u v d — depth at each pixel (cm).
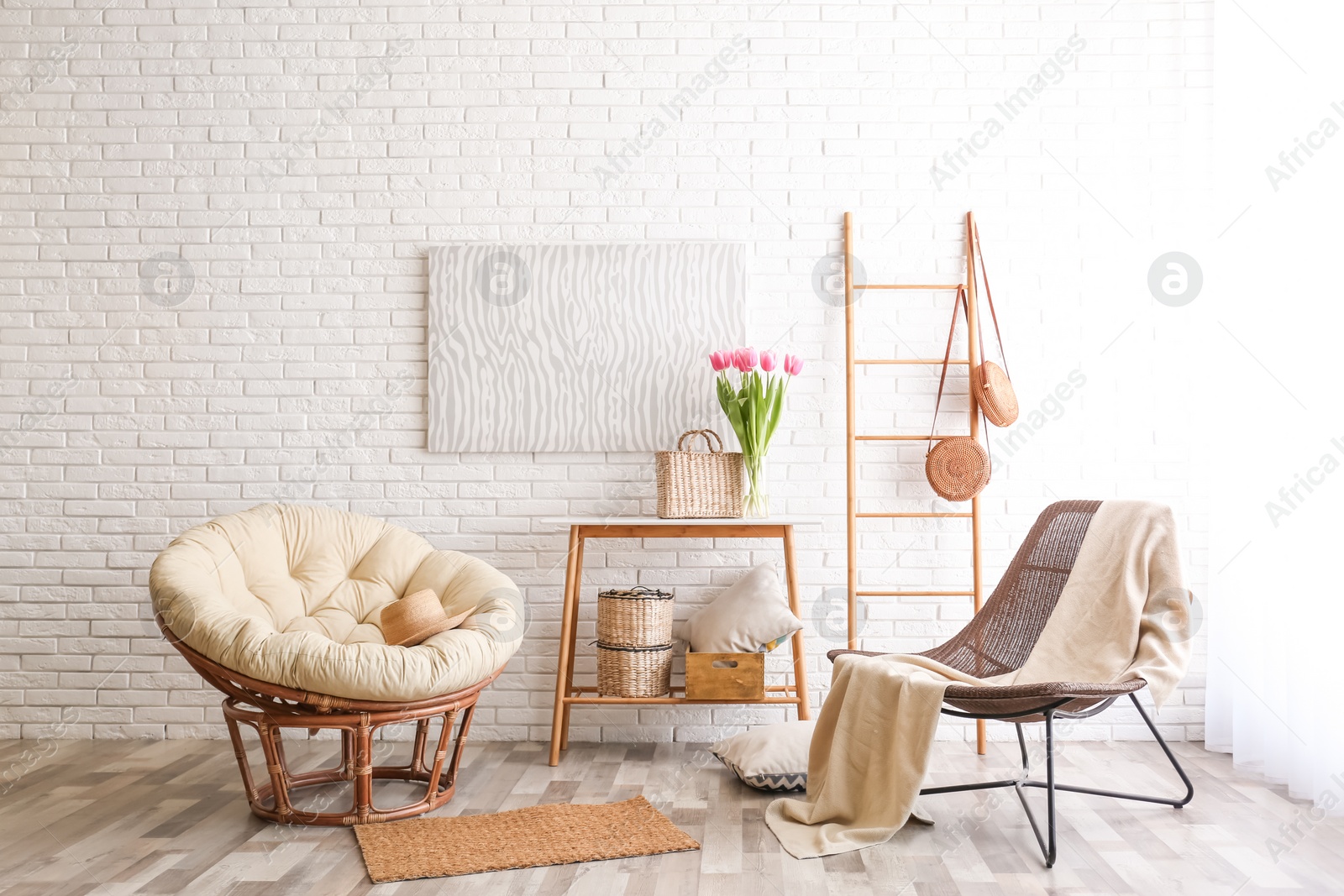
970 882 226
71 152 372
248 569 304
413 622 280
